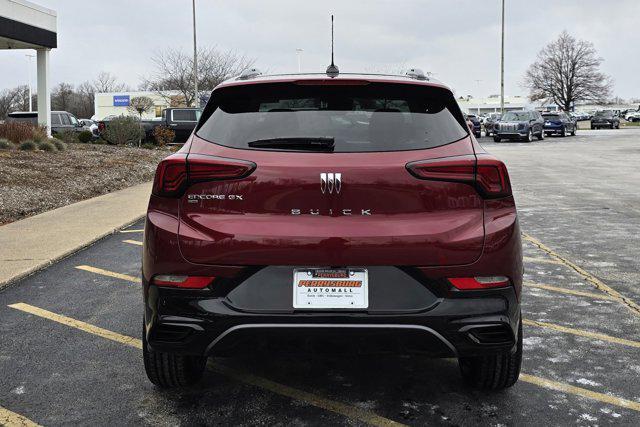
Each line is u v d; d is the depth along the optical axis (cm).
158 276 301
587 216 1012
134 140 2441
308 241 289
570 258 714
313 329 288
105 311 520
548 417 329
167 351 307
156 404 346
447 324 290
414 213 296
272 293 291
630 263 689
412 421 324
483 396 355
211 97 338
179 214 302
